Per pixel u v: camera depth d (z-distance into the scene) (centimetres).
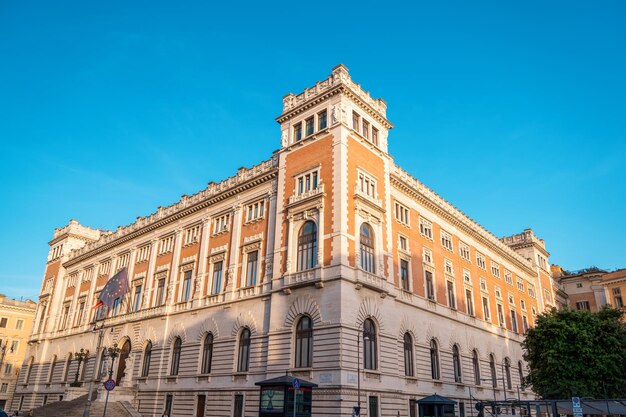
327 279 4119
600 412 3297
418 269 5366
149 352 5769
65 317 7906
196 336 5247
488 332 6397
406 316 4888
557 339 4803
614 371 4506
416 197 5734
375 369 4156
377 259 4572
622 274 9250
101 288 7319
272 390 3428
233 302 4969
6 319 10850
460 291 6078
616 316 5000
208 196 5959
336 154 4559
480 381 5819
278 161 5209
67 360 7181
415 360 4800
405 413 4375
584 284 9769
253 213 5344
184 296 5744
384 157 5159
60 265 8612
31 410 5669
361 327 4131
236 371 4631
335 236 4231
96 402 5156
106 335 6519
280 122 5350
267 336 4469
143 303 6206
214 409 4650
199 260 5719
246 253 5138
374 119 5234
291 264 4503
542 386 4881
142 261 6719
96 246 7912
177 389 5134
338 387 3716
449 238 6266
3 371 10450
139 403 5453
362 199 4556
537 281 8550
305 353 4097
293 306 4303
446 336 5462
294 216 4688
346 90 4828
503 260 7619
